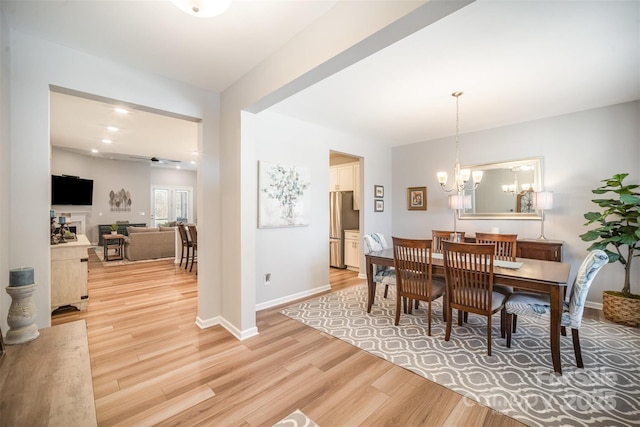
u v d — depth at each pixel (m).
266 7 1.70
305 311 3.31
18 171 1.89
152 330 2.75
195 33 1.95
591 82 2.73
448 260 2.45
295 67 1.99
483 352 2.31
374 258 3.15
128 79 2.37
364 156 4.93
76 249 3.25
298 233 3.91
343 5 1.65
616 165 3.29
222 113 2.90
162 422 1.56
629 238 2.79
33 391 1.02
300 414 1.62
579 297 2.04
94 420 0.90
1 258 1.69
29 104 1.94
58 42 2.04
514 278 2.19
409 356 2.25
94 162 8.63
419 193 5.08
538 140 3.81
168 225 9.64
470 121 3.93
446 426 1.53
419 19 1.38
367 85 2.78
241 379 1.96
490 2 1.65
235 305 2.68
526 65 2.40
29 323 1.38
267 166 3.53
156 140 5.57
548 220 3.73
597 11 1.73
